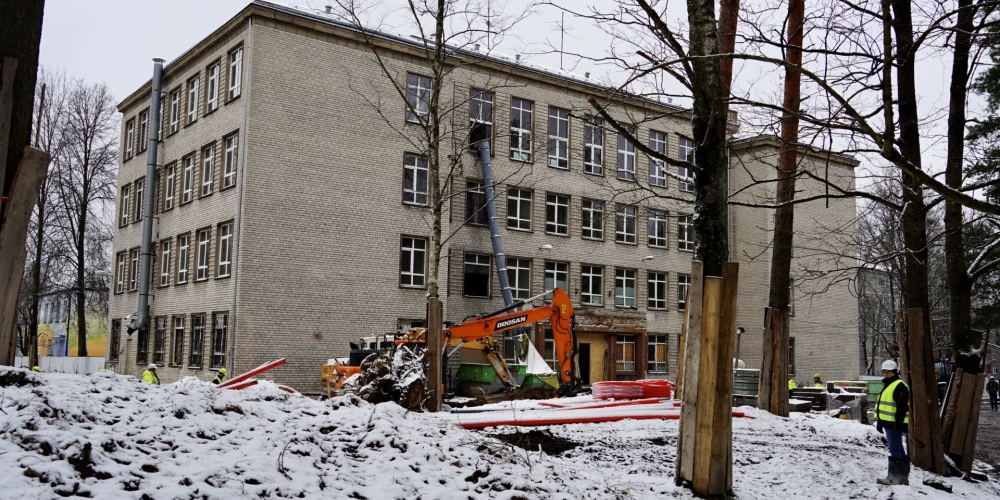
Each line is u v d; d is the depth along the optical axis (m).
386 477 7.57
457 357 30.72
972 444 14.02
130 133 41.00
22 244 8.52
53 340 66.06
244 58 30.95
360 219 32.22
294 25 31.31
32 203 8.62
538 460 9.91
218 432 7.64
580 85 37.91
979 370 14.25
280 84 30.92
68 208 45.97
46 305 59.00
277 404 9.52
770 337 18.88
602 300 39.19
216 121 32.69
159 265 36.38
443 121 33.03
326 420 8.98
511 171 36.25
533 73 36.72
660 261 41.44
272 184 30.47
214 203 32.25
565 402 18.45
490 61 34.94
